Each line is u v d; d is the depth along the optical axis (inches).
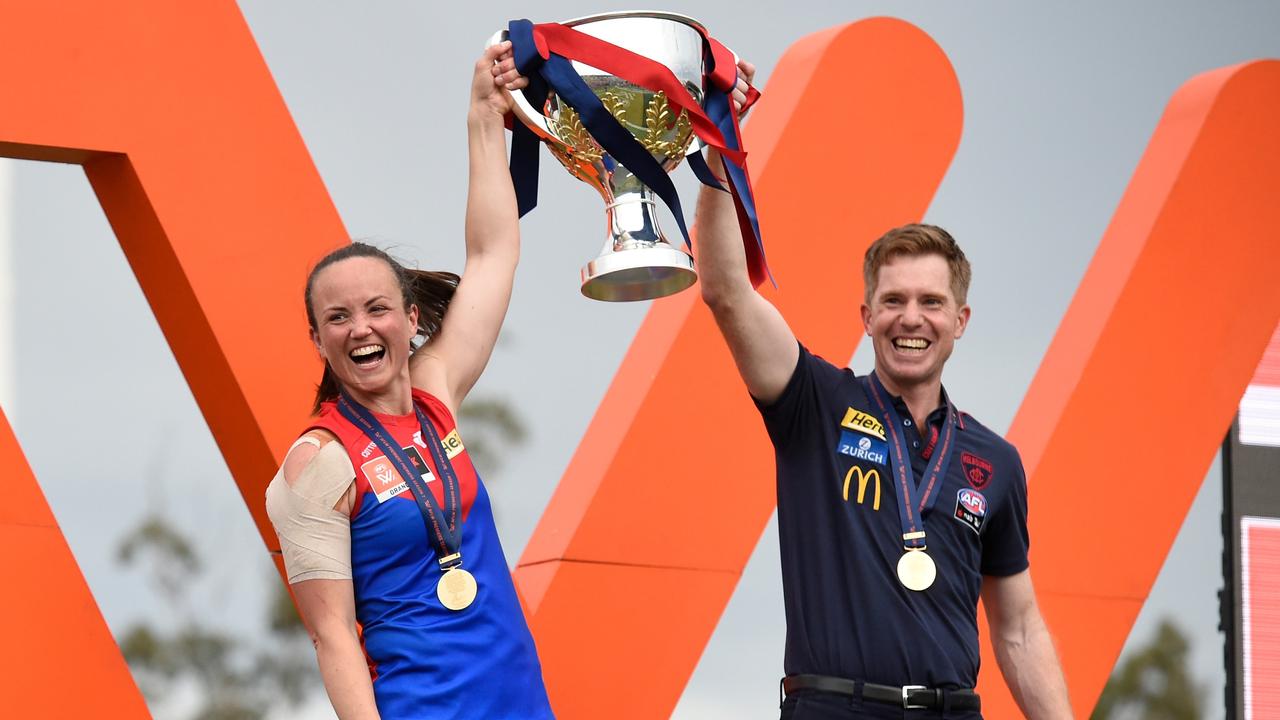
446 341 219.3
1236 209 376.5
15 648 246.8
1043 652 252.1
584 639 296.7
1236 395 372.2
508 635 198.5
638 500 305.4
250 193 272.4
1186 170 372.5
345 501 195.8
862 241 334.6
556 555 299.4
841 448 240.8
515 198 229.1
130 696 254.1
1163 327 365.7
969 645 236.4
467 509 202.8
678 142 226.7
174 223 265.6
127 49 265.0
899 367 245.0
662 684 303.6
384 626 195.2
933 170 344.5
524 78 221.9
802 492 240.4
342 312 200.7
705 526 311.4
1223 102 377.4
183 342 276.7
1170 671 1449.3
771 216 325.7
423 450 203.0
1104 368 358.0
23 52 256.4
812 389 243.6
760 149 331.9
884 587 232.2
